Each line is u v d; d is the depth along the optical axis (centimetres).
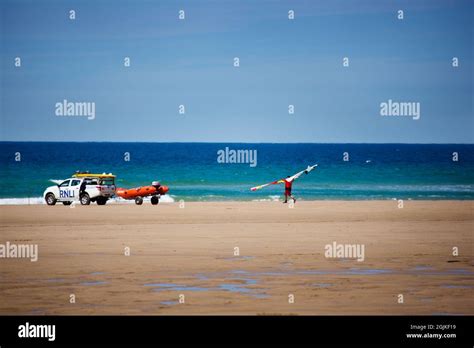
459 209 4034
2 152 15825
